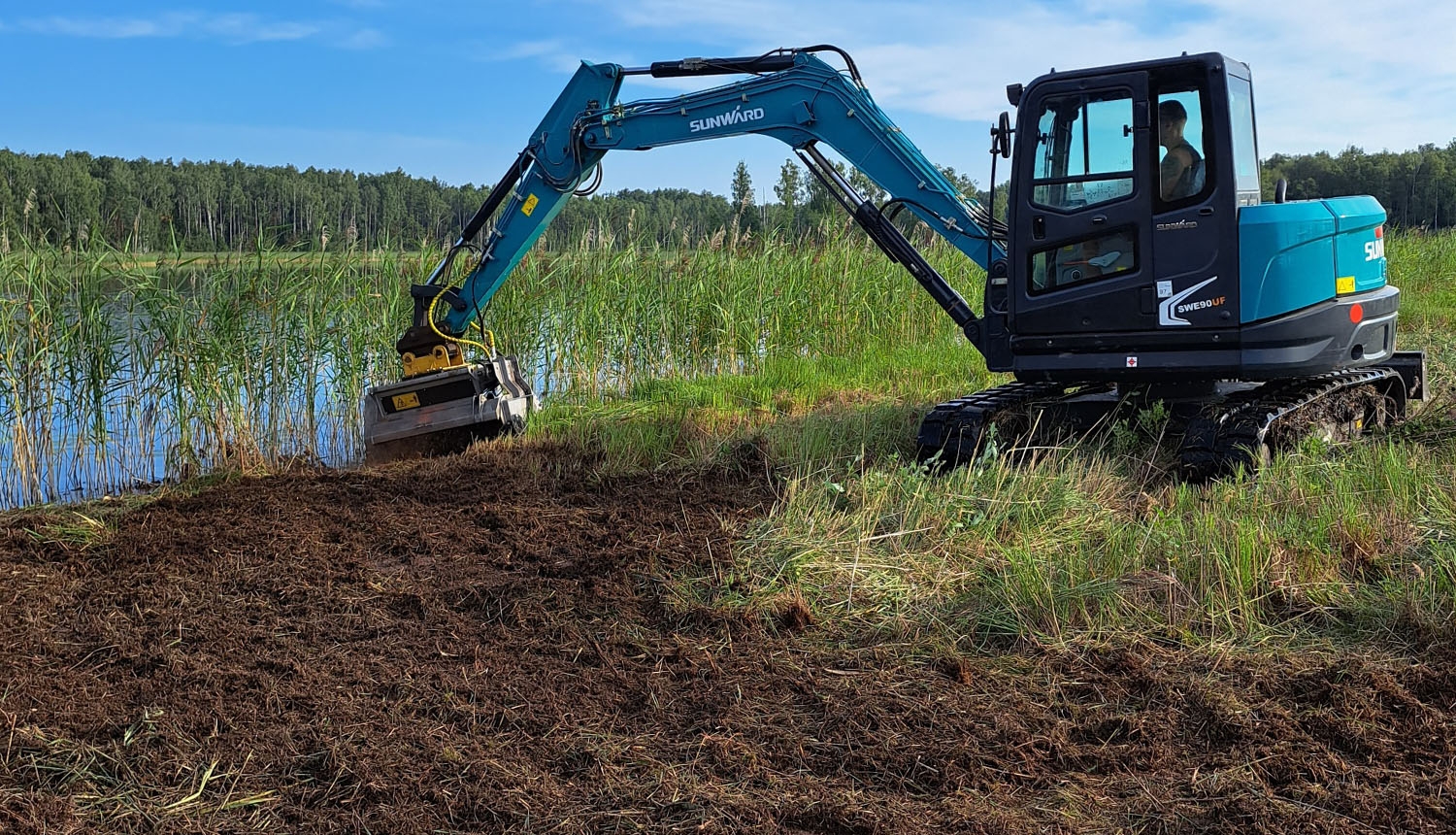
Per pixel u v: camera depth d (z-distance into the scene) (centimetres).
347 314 1016
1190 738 381
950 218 757
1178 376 690
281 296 951
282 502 719
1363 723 380
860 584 518
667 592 525
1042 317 706
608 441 868
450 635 492
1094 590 485
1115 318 688
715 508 677
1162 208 670
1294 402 704
